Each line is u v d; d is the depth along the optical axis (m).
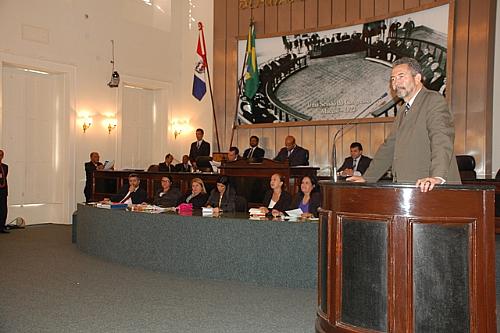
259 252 5.05
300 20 10.11
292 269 4.93
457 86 8.14
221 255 5.21
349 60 9.48
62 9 10.08
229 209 6.23
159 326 3.63
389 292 2.55
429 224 2.51
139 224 5.80
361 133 9.41
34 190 10.19
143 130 12.02
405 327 2.52
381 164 3.10
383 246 2.58
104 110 10.83
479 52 7.92
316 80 9.87
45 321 3.71
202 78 11.25
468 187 2.50
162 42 12.02
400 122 2.98
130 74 11.31
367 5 9.31
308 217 5.22
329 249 2.82
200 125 11.97
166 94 12.12
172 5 12.25
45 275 5.34
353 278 2.68
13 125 9.83
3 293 4.54
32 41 9.58
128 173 9.23
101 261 6.15
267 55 10.46
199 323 3.71
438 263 2.50
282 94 10.27
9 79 9.75
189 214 5.66
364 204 2.64
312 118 9.91
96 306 4.14
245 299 4.43
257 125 10.56
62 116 10.30
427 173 2.80
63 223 10.29
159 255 5.61
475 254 2.49
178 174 8.52
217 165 8.23
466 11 8.08
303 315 3.95
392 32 8.94
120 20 11.12
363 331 2.61
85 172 10.46
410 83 2.89
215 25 11.27
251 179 7.43
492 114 7.97
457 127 8.10
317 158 9.94
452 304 2.49
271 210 5.90
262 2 10.59
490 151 7.91
